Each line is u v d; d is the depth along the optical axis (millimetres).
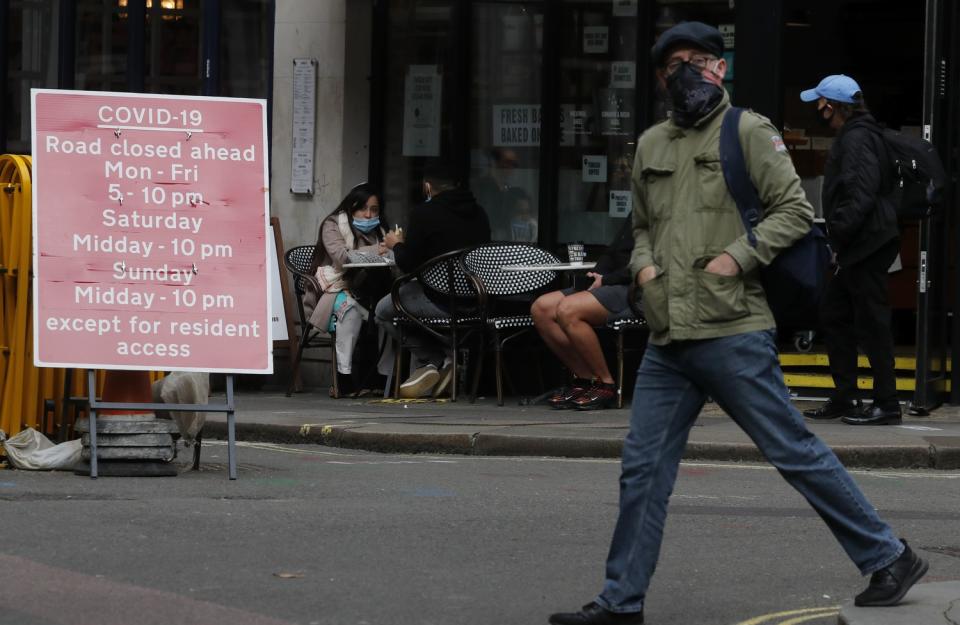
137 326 19375
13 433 20328
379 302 30344
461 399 30016
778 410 12094
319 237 31547
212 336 19594
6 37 34469
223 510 17078
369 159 32688
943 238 27469
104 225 19406
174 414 20422
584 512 17656
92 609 12289
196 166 19766
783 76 29281
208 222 19719
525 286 29172
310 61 32781
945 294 27812
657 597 13523
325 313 30734
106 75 34062
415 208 29531
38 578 13359
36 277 19062
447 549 15266
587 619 12039
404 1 32562
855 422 25391
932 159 24953
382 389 31906
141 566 14000
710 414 26969
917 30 32750
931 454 22484
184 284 19547
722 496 19281
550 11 31844
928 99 26766
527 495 18922
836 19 31453
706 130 12148
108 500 17578
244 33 33562
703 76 12156
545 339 28125
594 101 31844
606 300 27547
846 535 12445
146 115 19703
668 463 12172
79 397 20797
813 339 30484
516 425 24672
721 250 11992
